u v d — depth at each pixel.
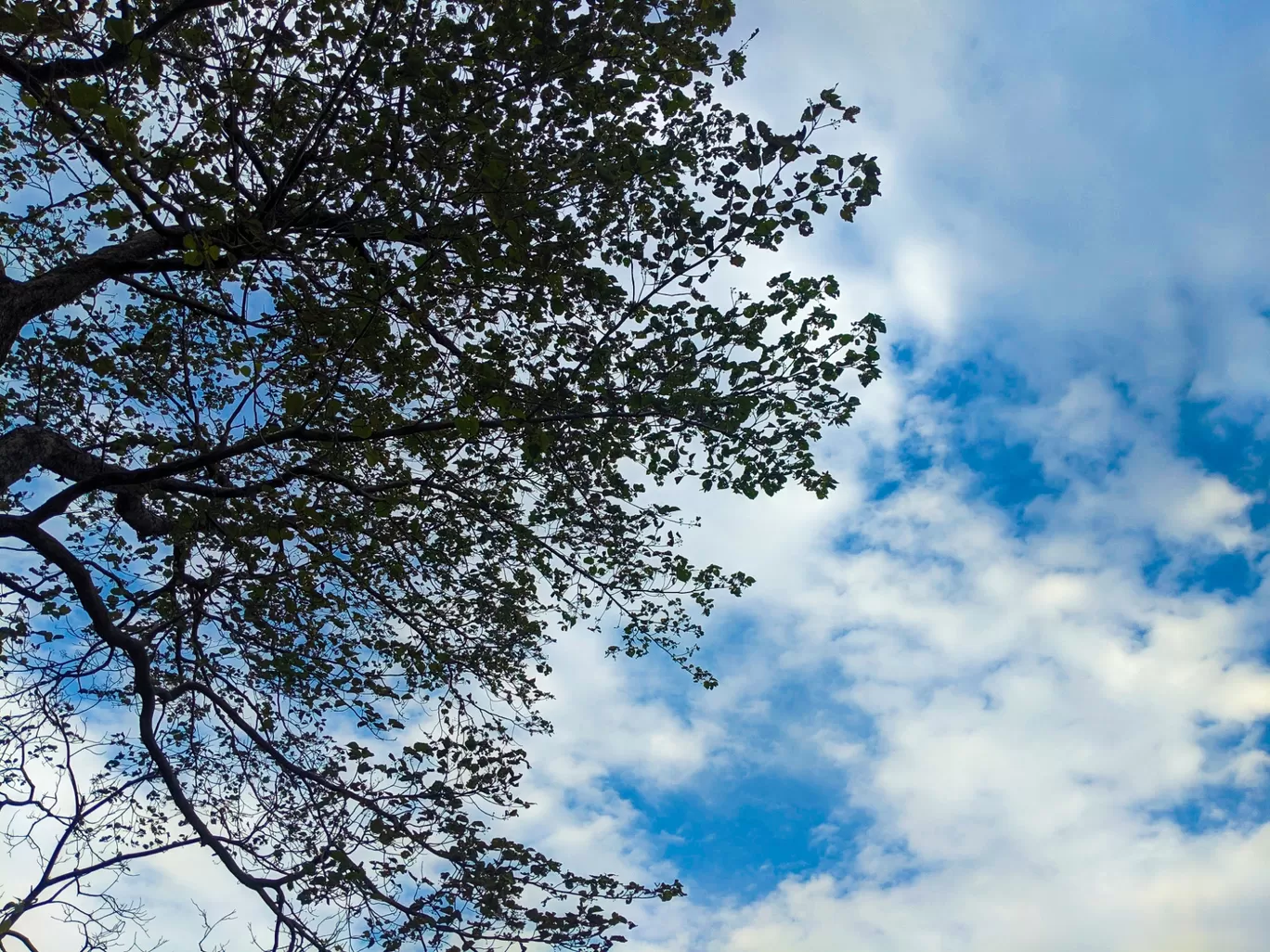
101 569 8.17
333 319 6.31
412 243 6.05
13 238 8.25
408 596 9.07
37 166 6.82
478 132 5.20
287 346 6.94
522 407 6.28
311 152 5.87
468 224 5.54
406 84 5.18
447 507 8.62
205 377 8.88
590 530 8.90
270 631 8.91
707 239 5.96
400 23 5.50
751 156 5.65
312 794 8.85
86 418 8.29
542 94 5.66
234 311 6.41
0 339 6.16
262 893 7.55
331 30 5.36
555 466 8.20
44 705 8.45
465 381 6.46
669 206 6.04
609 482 8.41
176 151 5.00
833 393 6.83
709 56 6.06
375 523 8.44
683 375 6.54
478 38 5.24
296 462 8.01
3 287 6.28
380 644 9.44
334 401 6.13
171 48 5.64
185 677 9.40
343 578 8.58
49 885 7.42
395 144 5.27
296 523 7.32
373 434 6.36
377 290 5.97
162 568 8.93
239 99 5.62
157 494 7.99
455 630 9.58
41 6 4.96
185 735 9.82
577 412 6.87
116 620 8.46
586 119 5.97
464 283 6.29
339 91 5.66
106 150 5.05
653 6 5.62
